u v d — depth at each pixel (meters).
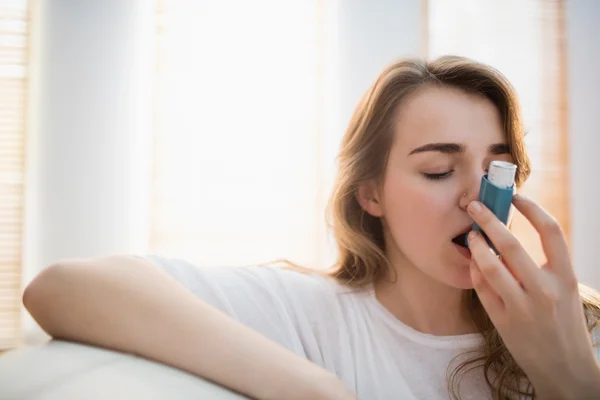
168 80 2.92
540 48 3.02
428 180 0.65
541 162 2.99
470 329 0.72
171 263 0.67
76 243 2.78
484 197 0.59
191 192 2.92
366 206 0.74
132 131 2.84
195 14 2.95
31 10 2.76
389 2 2.98
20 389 0.42
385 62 2.97
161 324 0.52
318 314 0.72
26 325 2.73
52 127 2.77
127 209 2.82
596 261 3.01
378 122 0.69
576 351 0.54
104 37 2.83
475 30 3.02
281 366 0.51
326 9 3.02
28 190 2.77
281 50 3.01
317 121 3.00
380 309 0.72
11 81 2.75
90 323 0.53
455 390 0.68
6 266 2.73
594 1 3.03
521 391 0.68
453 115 0.64
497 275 0.55
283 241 2.97
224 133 2.96
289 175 2.98
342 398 0.51
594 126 3.03
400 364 0.69
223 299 0.66
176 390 0.45
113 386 0.43
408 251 0.67
